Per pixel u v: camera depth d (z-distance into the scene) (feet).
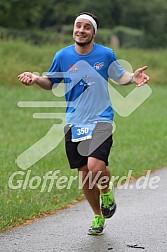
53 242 45.44
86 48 46.16
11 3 303.27
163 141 107.34
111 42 303.68
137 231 48.60
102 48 46.47
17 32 260.62
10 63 187.32
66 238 46.60
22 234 47.65
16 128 121.90
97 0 345.31
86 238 46.65
